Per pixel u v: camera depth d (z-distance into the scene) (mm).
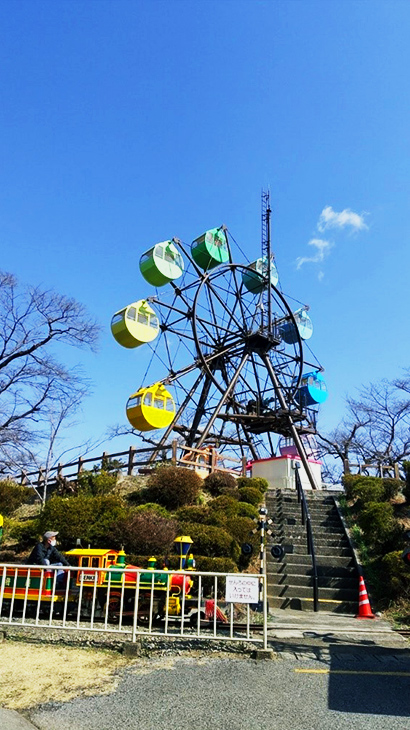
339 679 5625
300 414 26125
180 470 16969
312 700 4949
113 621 8430
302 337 30031
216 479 17891
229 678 5559
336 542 13695
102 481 17516
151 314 23000
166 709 4633
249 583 6777
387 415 37531
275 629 8414
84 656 6281
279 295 28531
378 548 12945
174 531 12117
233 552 12109
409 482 16141
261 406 28125
